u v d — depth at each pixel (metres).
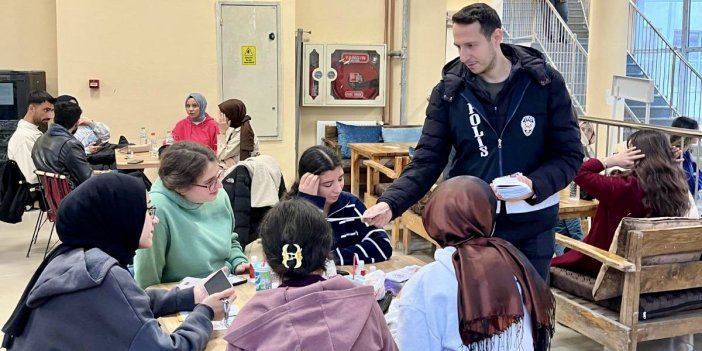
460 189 1.77
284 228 1.56
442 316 1.70
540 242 2.38
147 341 1.72
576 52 10.39
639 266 3.03
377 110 8.34
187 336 1.85
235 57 7.31
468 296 1.67
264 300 1.53
